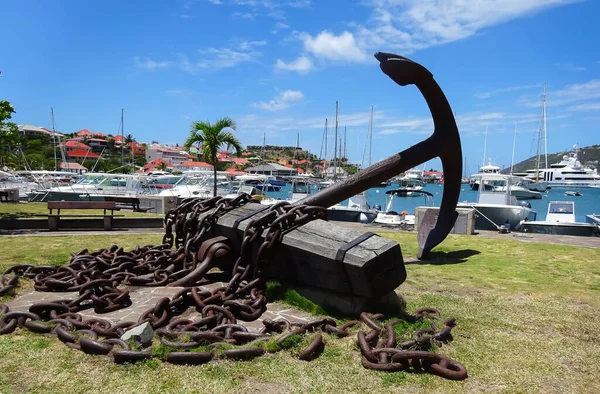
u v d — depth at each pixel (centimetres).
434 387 322
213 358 350
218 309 425
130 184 2748
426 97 722
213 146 1862
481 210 1517
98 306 452
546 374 349
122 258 595
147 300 492
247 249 529
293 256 503
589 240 1208
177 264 606
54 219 1153
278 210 546
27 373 325
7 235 1048
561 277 698
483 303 538
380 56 669
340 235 496
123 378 320
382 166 713
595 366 366
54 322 405
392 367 340
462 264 807
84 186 2612
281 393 309
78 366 335
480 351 389
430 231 845
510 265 798
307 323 408
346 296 469
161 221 1258
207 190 2684
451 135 741
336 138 4325
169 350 349
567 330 448
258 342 371
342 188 707
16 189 2208
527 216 1544
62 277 546
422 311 474
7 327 396
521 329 448
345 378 330
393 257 459
